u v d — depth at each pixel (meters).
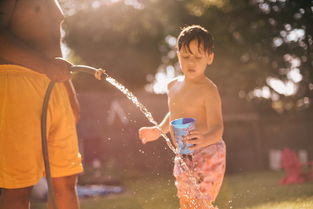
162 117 23.28
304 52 23.19
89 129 26.08
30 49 3.05
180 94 3.94
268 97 26.36
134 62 33.97
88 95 29.95
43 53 3.34
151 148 18.33
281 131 23.19
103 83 35.75
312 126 22.31
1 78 3.15
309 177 10.22
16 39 3.05
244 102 24.62
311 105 23.78
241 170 23.08
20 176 3.16
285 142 23.05
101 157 25.41
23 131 3.15
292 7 22.89
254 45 24.72
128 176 18.28
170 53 34.03
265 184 8.55
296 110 24.23
